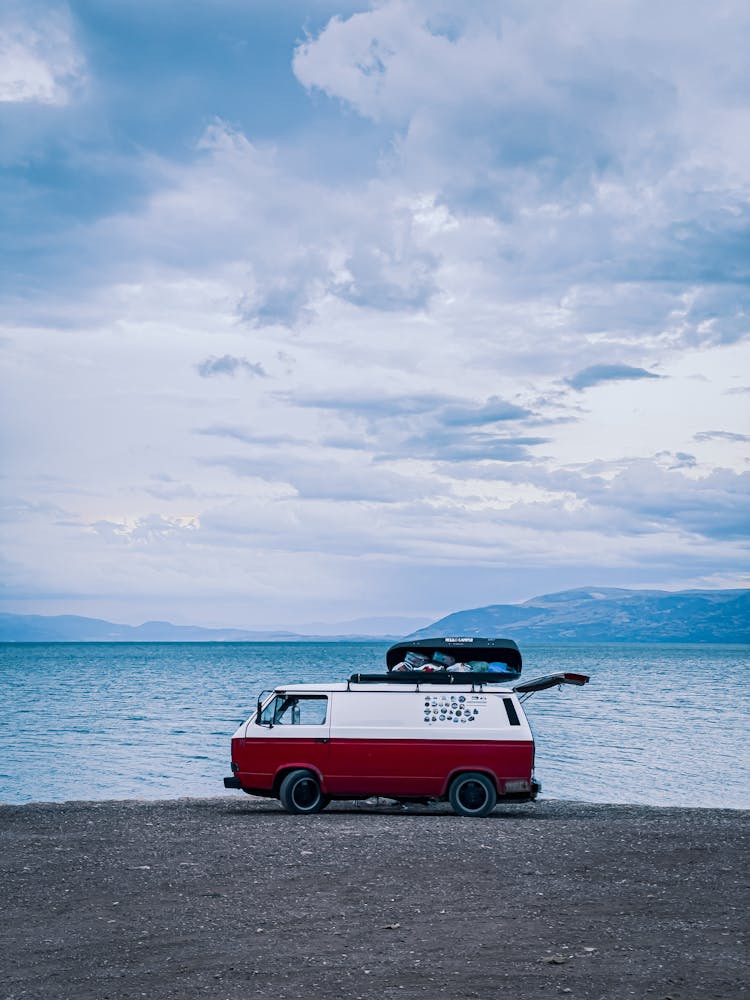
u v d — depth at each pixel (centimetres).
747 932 884
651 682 10262
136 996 717
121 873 1175
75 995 722
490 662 1989
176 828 1577
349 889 1073
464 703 1789
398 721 1784
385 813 1827
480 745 1764
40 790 2770
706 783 2922
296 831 1514
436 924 920
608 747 3900
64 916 961
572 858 1261
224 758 3488
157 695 7544
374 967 782
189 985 742
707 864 1227
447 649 2012
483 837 1441
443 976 756
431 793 1766
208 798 2189
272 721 1803
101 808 1938
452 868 1190
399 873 1159
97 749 3784
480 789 1761
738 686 9381
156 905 1005
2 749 3784
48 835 1520
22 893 1067
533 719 5356
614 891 1063
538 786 1756
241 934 889
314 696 1808
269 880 1123
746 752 3728
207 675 11619
